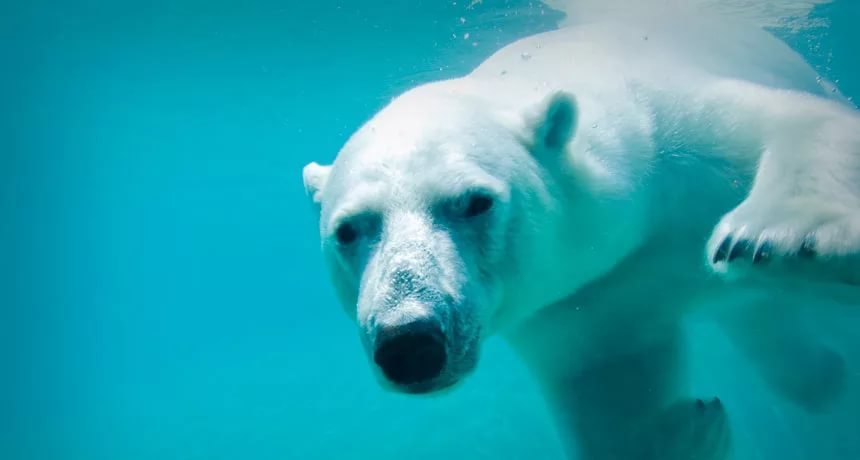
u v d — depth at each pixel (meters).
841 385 4.48
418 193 2.32
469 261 2.31
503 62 3.66
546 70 3.37
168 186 38.69
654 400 3.01
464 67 11.73
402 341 1.98
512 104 2.93
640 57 3.52
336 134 24.73
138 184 37.09
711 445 3.05
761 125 2.82
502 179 2.43
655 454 2.95
